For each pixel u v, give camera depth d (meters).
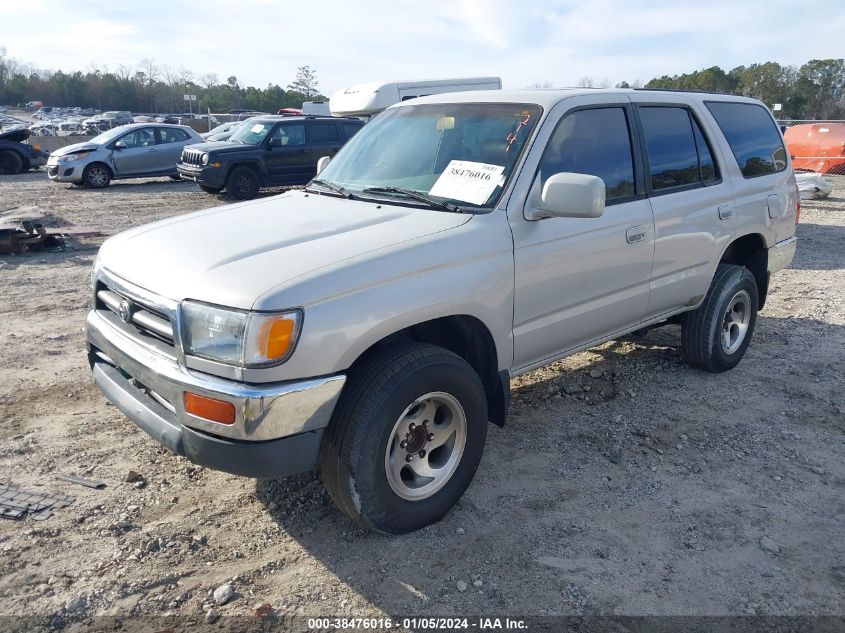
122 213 13.55
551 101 3.75
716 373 5.20
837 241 10.88
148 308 2.89
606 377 5.13
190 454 2.77
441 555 3.06
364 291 2.81
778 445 4.12
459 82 16.11
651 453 4.01
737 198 4.89
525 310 3.51
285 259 2.87
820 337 6.09
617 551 3.11
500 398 3.55
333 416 2.89
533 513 3.39
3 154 21.59
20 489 3.49
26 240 9.55
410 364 2.95
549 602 2.78
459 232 3.21
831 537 3.24
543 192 3.33
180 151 19.12
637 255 4.09
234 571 2.93
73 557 2.98
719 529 3.29
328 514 3.35
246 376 2.61
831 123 20.23
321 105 29.06
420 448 3.15
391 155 4.05
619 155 4.05
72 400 4.59
